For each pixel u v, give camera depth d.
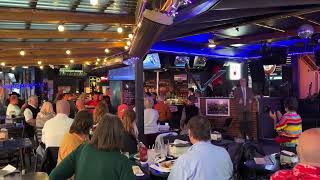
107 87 16.16
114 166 2.22
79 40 7.77
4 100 13.51
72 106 8.57
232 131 9.68
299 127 5.10
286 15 7.04
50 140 4.30
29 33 6.04
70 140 3.20
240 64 14.80
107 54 10.90
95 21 4.93
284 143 5.14
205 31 8.46
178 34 8.32
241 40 11.60
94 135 2.33
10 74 18.14
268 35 10.92
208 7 4.76
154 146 4.71
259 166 3.63
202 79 14.95
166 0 3.44
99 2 4.39
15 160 6.02
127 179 2.22
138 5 4.30
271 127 10.08
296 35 10.16
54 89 18.50
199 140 2.80
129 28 6.16
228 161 2.83
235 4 5.45
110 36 6.62
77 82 18.95
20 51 9.04
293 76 13.70
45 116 6.47
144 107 6.93
